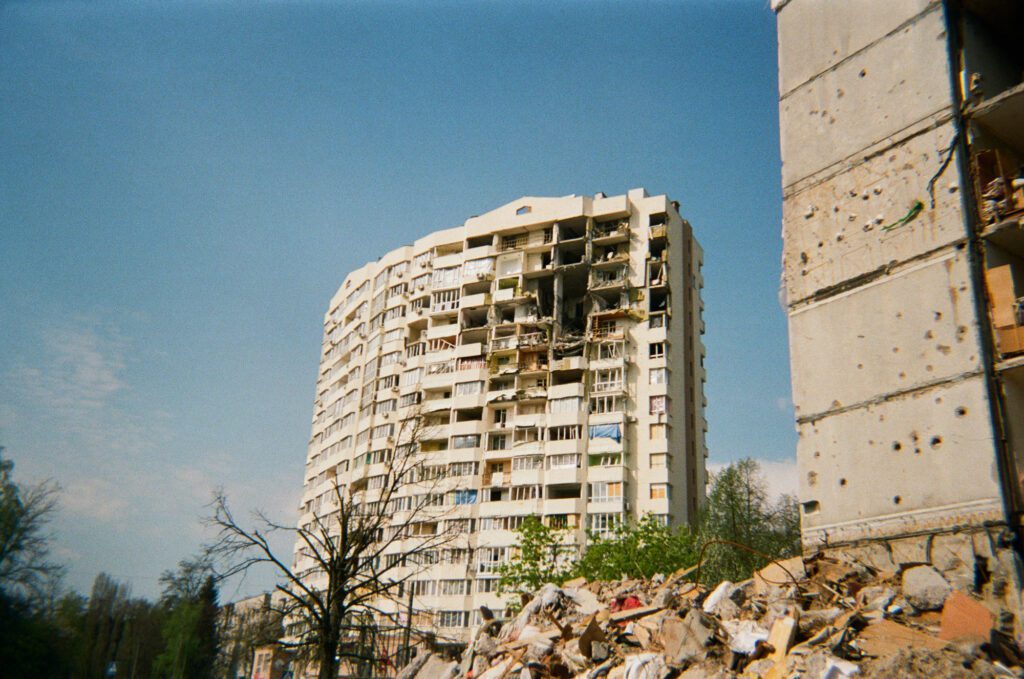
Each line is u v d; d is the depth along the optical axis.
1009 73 11.66
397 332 65.38
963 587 9.27
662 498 51.66
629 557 33.38
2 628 31.05
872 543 10.48
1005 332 9.79
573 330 59.69
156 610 51.19
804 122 13.12
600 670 10.24
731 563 27.08
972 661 7.90
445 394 61.31
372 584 23.30
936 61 11.27
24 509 30.88
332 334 77.44
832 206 12.28
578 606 13.33
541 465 54.06
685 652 9.72
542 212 61.91
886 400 10.80
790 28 13.87
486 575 51.53
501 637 13.61
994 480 9.38
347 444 65.31
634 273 58.12
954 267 10.41
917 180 11.14
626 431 54.12
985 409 9.66
